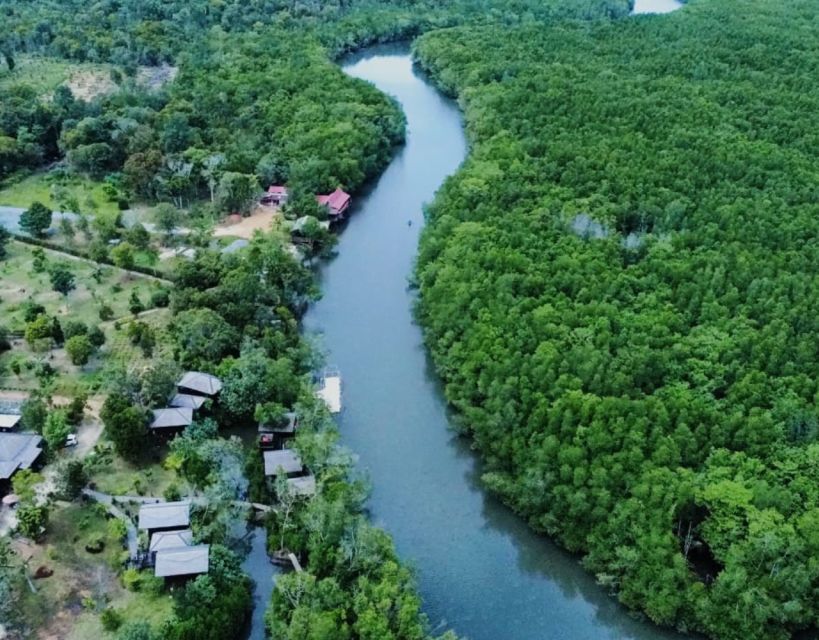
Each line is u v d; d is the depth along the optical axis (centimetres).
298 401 14812
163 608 11494
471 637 11994
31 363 15888
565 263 17512
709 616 11619
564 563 13138
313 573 11869
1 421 14275
